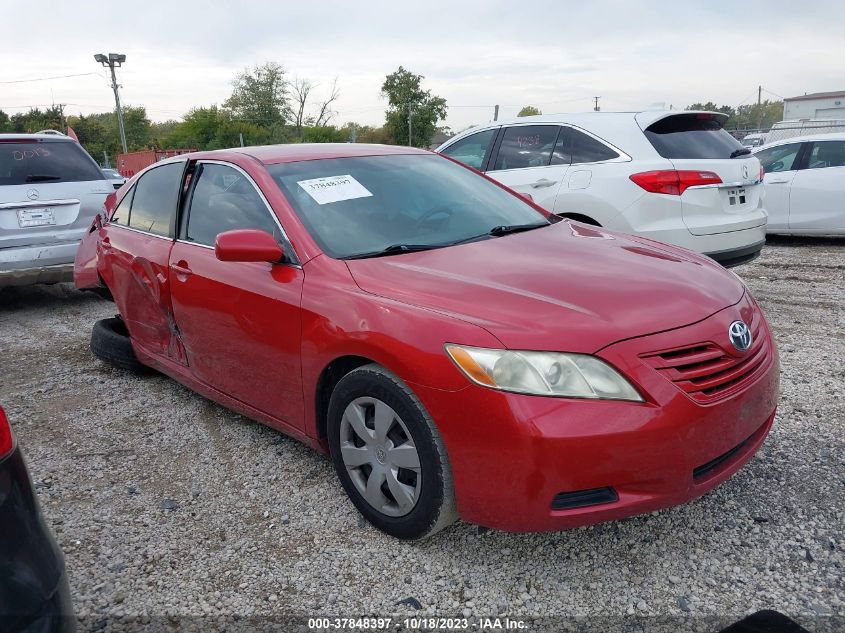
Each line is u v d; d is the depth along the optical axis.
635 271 2.92
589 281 2.77
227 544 2.90
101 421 4.21
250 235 3.07
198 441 3.88
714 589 2.50
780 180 9.45
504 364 2.38
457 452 2.47
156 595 2.61
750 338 2.71
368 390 2.74
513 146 6.78
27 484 1.83
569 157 6.22
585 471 2.31
